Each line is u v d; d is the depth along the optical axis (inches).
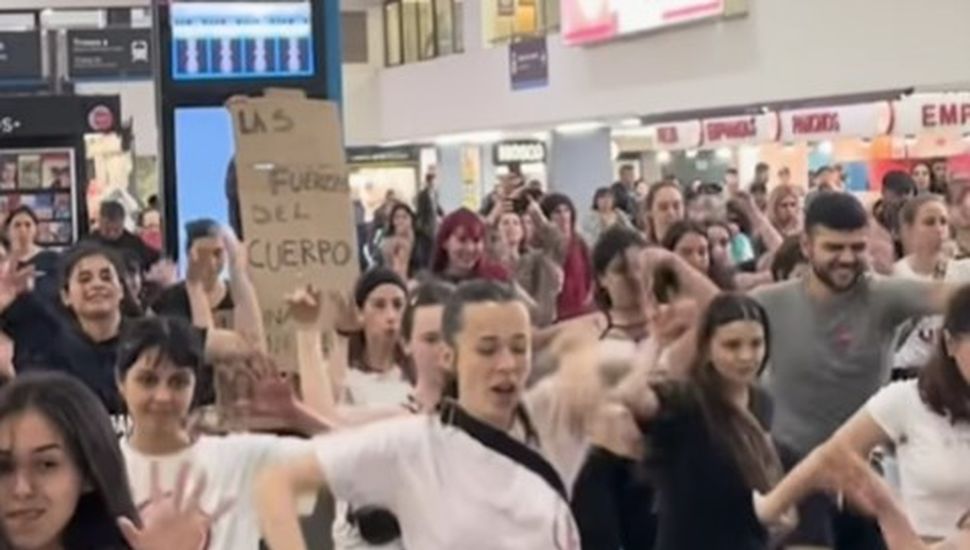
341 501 143.2
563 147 1047.6
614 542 151.5
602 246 204.8
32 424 108.1
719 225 335.6
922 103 719.7
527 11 1047.0
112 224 439.8
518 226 401.7
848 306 219.6
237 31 326.3
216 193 327.6
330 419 186.1
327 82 331.0
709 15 809.5
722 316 165.0
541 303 323.6
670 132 901.8
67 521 109.0
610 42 909.2
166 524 121.2
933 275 283.9
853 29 744.3
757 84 794.2
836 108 765.3
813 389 218.4
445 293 168.4
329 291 231.0
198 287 257.1
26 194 585.9
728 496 154.7
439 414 136.3
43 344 227.6
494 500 133.0
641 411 151.6
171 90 323.9
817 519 166.9
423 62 1153.4
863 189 844.6
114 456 111.0
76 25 1165.1
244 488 162.1
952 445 172.1
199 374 171.3
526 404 139.7
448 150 1176.8
